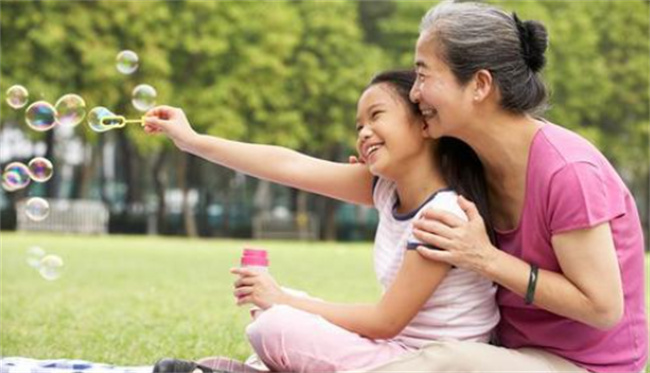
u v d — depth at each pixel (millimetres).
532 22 2430
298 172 2896
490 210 2535
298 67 21062
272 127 20938
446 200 2475
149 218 24266
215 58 20344
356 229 25828
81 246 13000
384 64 21484
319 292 7223
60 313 5633
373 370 2381
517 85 2396
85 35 19062
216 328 5086
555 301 2297
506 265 2322
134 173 26172
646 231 24797
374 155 2572
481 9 2432
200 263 10336
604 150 22516
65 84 19469
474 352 2367
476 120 2416
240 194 28766
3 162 22266
